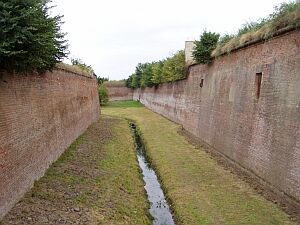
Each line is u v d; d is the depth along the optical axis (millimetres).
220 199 13188
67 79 21312
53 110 16922
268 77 14891
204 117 25281
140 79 72562
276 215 11461
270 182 14203
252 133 16297
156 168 19062
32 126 12992
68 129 20766
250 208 12172
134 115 48656
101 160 18188
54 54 13430
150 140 27094
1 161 9758
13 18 9086
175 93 38031
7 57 9781
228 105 19953
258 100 15797
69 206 11367
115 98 87500
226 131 20047
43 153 14414
